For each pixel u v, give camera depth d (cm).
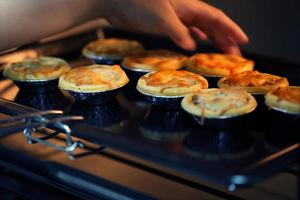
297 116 70
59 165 82
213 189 78
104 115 77
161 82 78
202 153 66
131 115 77
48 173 80
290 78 83
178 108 77
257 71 83
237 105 71
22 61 88
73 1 87
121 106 79
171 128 73
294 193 78
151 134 71
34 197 76
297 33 95
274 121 73
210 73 83
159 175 82
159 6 86
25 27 85
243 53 90
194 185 79
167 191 78
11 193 77
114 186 78
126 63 88
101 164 84
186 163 62
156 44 97
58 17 87
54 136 70
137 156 65
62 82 80
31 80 82
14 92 84
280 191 79
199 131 72
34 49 94
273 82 77
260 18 97
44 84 83
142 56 89
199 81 78
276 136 70
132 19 89
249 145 68
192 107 71
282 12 95
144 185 79
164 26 86
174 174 82
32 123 67
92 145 87
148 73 82
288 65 86
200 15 88
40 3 85
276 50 98
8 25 84
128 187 78
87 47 95
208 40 99
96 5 89
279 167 62
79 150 88
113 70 82
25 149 88
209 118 70
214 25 89
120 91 84
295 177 80
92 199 75
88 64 93
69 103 81
